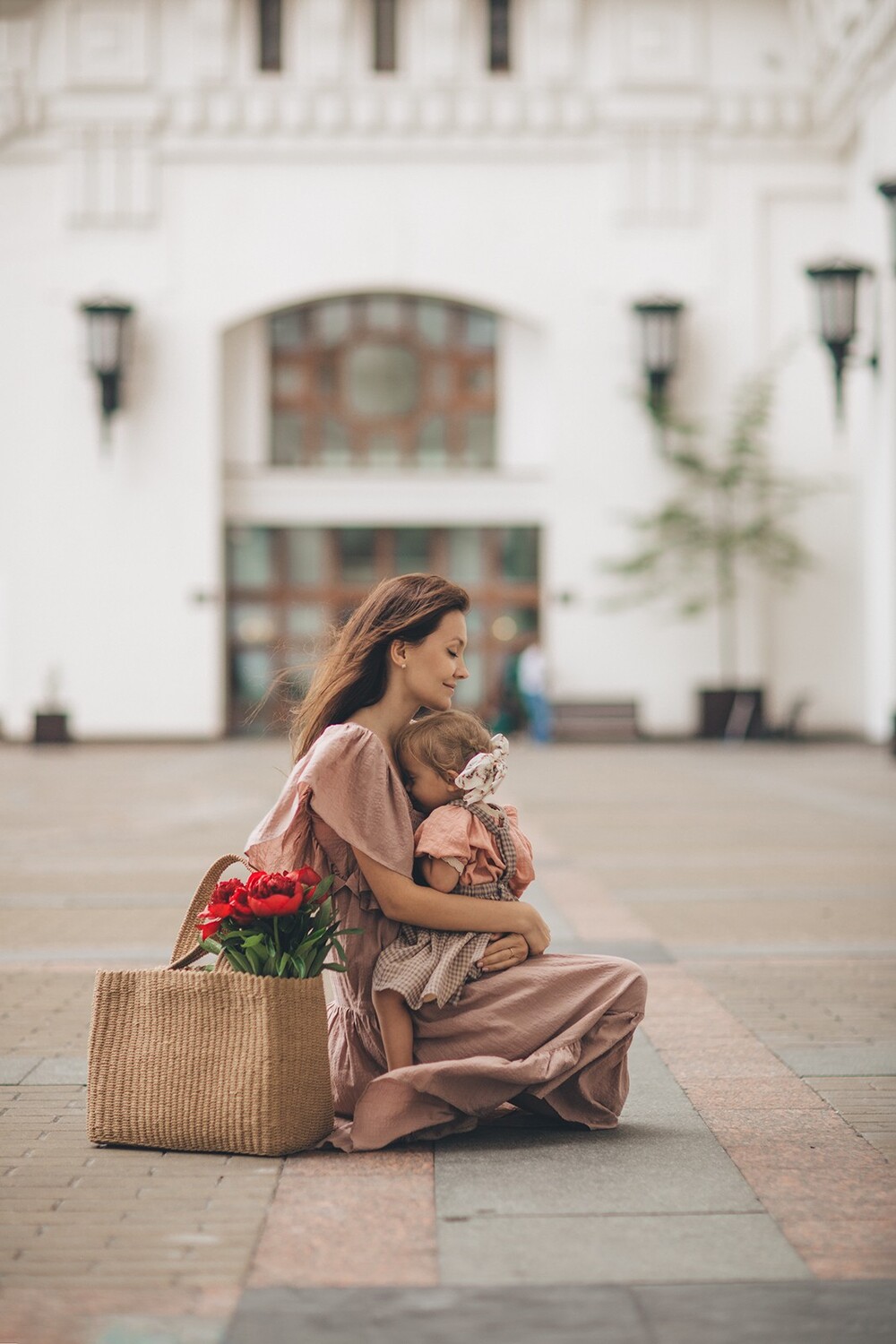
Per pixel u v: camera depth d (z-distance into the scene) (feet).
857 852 33.04
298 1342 8.45
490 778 12.59
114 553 82.79
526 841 13.17
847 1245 9.93
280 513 84.94
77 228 82.38
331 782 12.26
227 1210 10.68
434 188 82.79
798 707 79.97
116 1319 8.79
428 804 12.94
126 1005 12.29
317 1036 12.34
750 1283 9.29
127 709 82.74
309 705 13.08
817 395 82.89
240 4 81.25
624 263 82.89
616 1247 9.92
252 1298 9.09
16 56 81.46
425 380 85.61
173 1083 12.10
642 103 81.92
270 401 85.56
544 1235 10.16
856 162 80.12
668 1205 10.77
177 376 82.74
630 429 83.30
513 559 86.17
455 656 13.00
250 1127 11.91
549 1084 12.44
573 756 71.82
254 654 85.66
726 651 82.79
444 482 84.94
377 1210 10.69
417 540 86.07
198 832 37.14
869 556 80.84
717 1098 13.75
